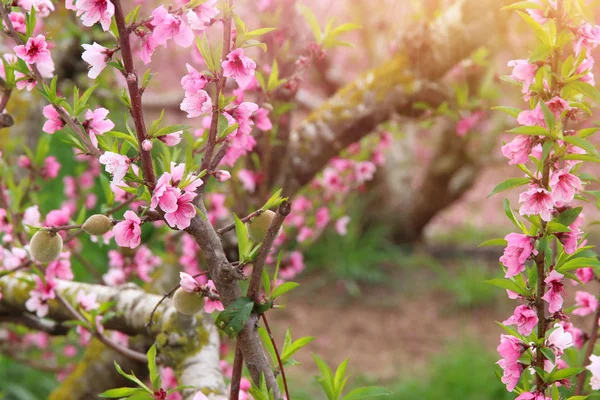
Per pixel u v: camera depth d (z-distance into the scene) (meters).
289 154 3.22
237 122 1.46
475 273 8.37
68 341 4.55
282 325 7.48
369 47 5.68
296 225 4.30
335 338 7.23
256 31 1.40
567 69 1.31
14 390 5.17
